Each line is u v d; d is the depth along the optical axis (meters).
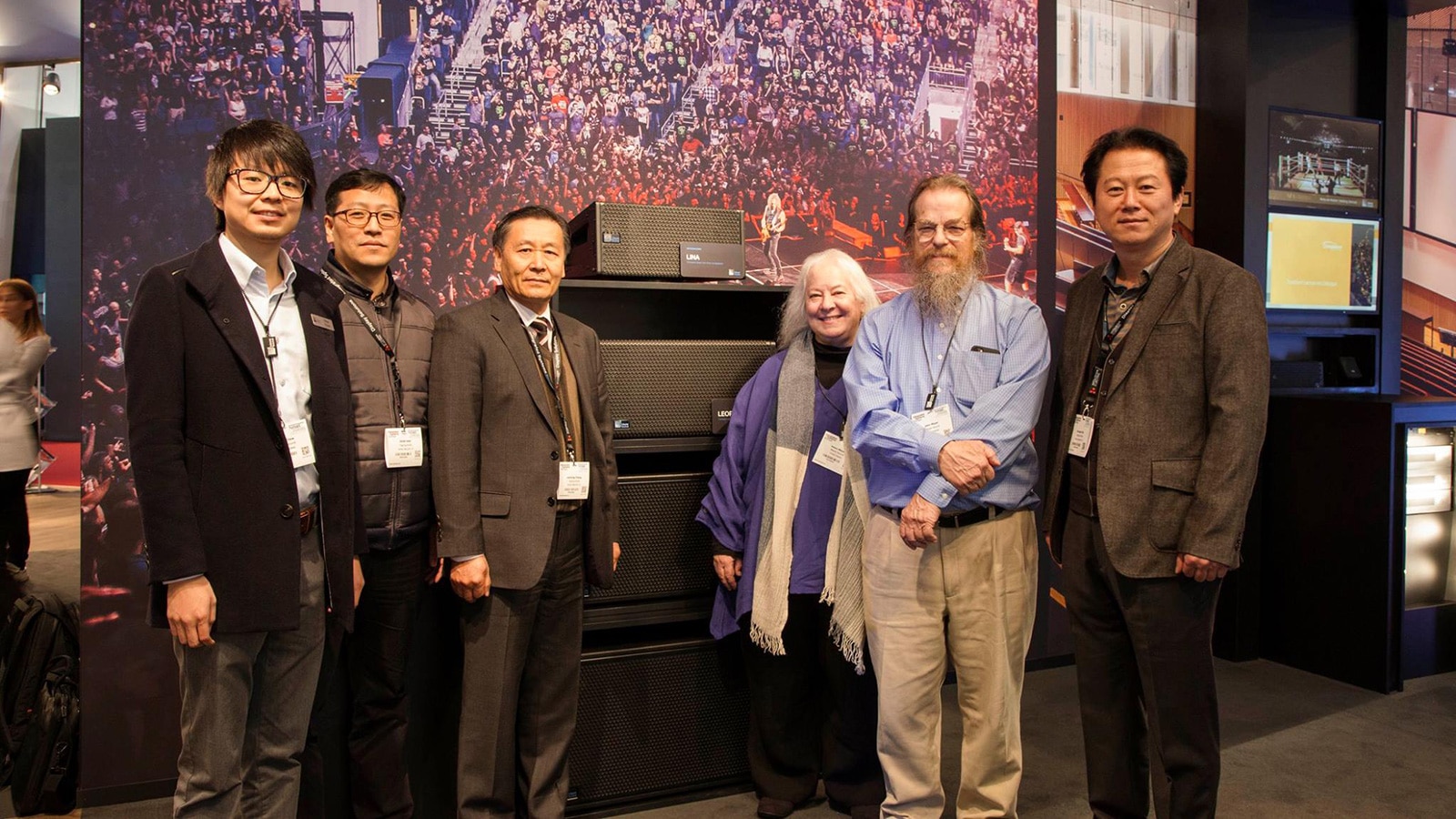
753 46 3.55
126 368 1.63
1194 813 2.01
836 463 2.47
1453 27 5.12
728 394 2.84
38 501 5.34
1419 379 5.23
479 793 2.24
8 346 3.79
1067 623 4.05
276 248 1.80
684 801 2.77
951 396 2.16
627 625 2.74
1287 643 3.94
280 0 2.96
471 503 2.19
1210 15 4.20
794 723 2.71
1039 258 4.03
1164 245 2.10
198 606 1.63
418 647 2.52
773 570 2.50
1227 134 4.14
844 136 3.70
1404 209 5.14
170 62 2.85
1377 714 3.35
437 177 3.16
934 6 3.82
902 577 2.20
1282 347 4.34
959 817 2.28
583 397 2.39
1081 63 4.07
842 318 2.47
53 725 2.73
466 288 3.21
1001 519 2.17
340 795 2.37
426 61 3.13
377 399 2.25
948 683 3.82
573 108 3.32
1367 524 3.63
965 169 3.90
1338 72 4.38
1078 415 2.17
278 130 1.75
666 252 2.75
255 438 1.70
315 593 1.87
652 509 2.76
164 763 2.89
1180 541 1.95
